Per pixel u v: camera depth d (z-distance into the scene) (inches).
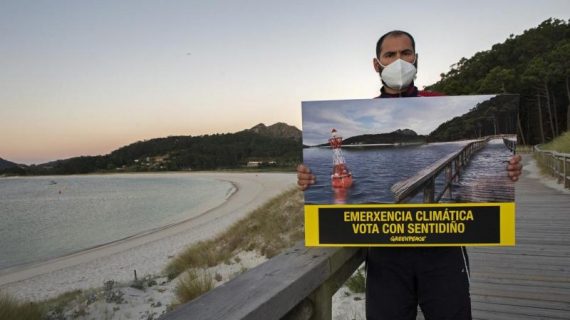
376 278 71.7
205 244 657.6
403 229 68.4
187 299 298.4
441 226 68.0
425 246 68.5
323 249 72.2
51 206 2455.7
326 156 69.9
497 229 67.9
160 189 3575.3
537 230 241.6
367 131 69.3
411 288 70.4
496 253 192.4
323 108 70.0
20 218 1913.1
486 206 67.9
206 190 3120.1
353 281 195.3
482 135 68.9
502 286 147.5
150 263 676.7
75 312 300.0
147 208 2034.9
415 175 68.7
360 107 69.3
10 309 276.5
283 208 702.5
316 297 68.6
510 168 68.1
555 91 2004.2
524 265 171.9
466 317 68.1
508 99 68.9
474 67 2787.9
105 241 1133.1
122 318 281.7
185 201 2299.5
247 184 3452.3
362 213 69.2
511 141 68.5
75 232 1384.1
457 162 68.0
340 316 160.9
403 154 68.9
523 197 386.9
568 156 424.2
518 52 2591.0
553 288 143.5
